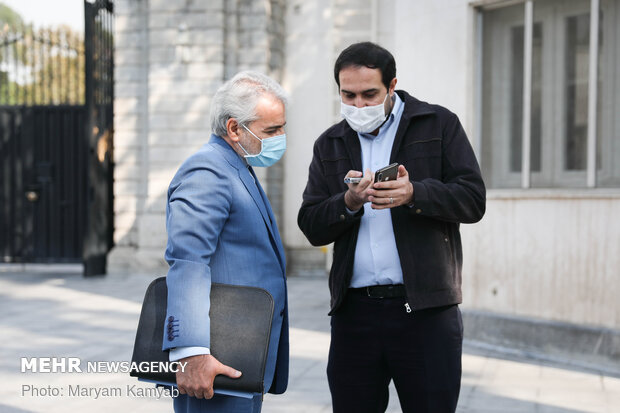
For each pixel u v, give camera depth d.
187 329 1.99
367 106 2.43
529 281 5.70
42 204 11.27
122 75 10.70
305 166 10.91
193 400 2.16
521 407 4.25
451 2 6.32
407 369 2.46
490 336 5.91
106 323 6.91
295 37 10.95
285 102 2.32
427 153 2.47
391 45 10.23
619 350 5.05
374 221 2.48
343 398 2.56
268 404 4.27
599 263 5.22
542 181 5.89
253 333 2.07
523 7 6.00
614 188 5.32
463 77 6.23
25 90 11.50
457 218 2.39
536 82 5.93
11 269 11.61
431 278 2.41
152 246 10.45
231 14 10.45
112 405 4.27
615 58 5.39
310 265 10.84
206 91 10.38
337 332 2.57
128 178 10.71
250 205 2.22
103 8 10.89
